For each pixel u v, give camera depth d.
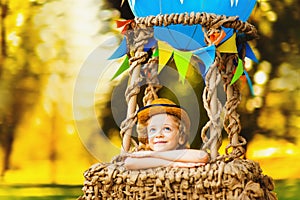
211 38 1.75
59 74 5.27
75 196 4.60
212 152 1.74
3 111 5.36
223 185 1.63
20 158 5.28
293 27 5.04
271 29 5.06
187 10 1.81
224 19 1.75
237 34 1.91
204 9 1.80
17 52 5.34
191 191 1.65
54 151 5.25
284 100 5.03
